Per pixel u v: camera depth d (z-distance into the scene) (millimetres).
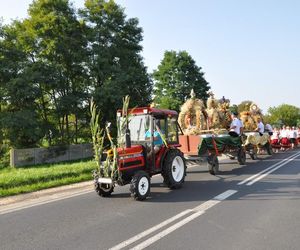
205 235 6453
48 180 13641
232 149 16406
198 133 16172
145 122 10867
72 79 34531
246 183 11766
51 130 31859
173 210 8367
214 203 8945
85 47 34281
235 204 8797
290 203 8805
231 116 18797
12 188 11867
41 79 29047
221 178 13086
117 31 36750
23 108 29719
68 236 6637
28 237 6664
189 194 10273
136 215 8023
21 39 31625
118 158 9734
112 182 9727
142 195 9570
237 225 7031
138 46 37844
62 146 30359
